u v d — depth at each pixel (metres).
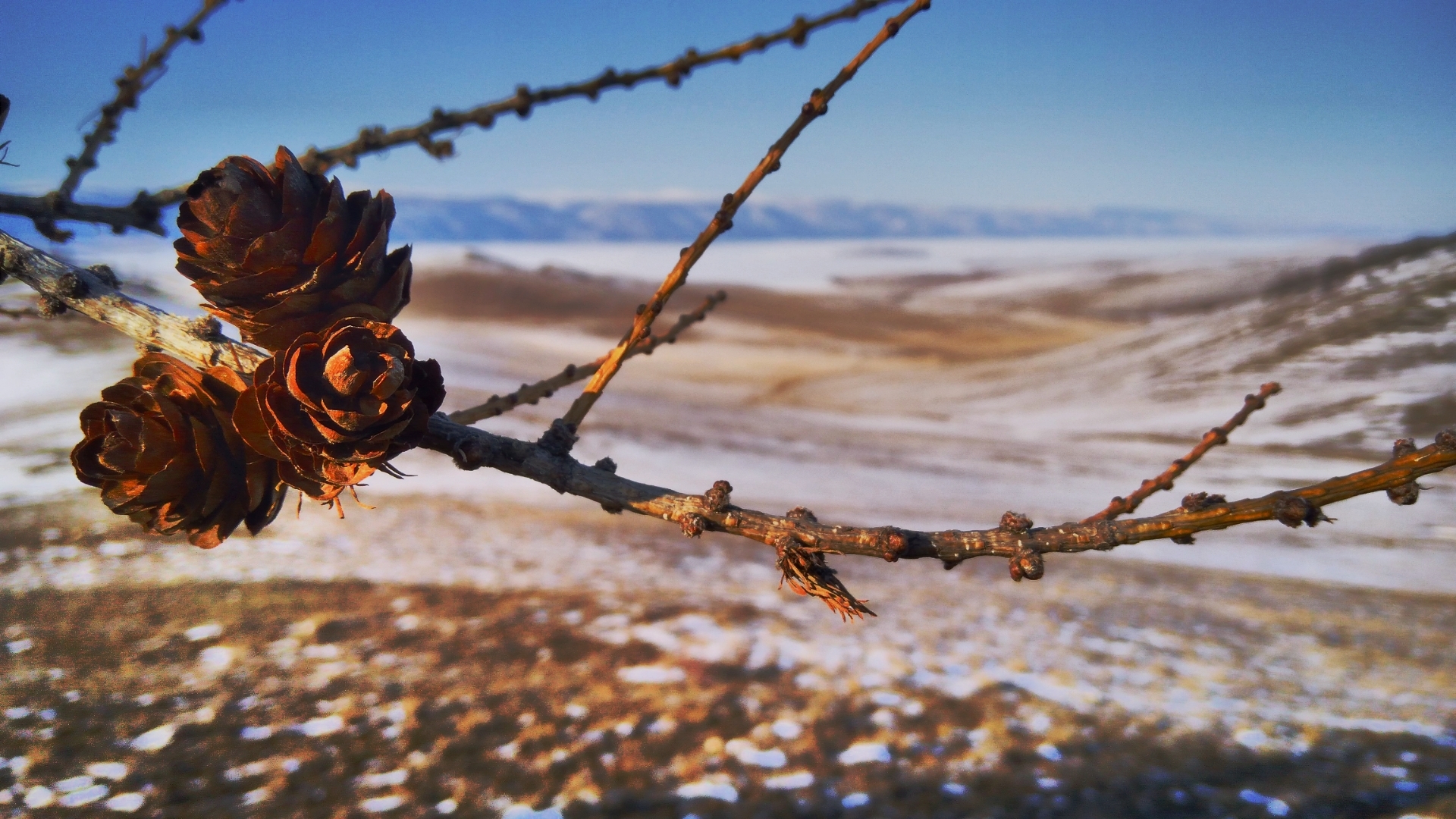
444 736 1.02
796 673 1.26
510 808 0.89
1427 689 1.32
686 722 1.09
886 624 1.50
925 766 1.02
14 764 0.92
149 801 0.87
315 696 1.10
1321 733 1.15
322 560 1.59
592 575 1.65
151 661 1.18
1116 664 1.38
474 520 1.95
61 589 1.39
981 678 1.28
